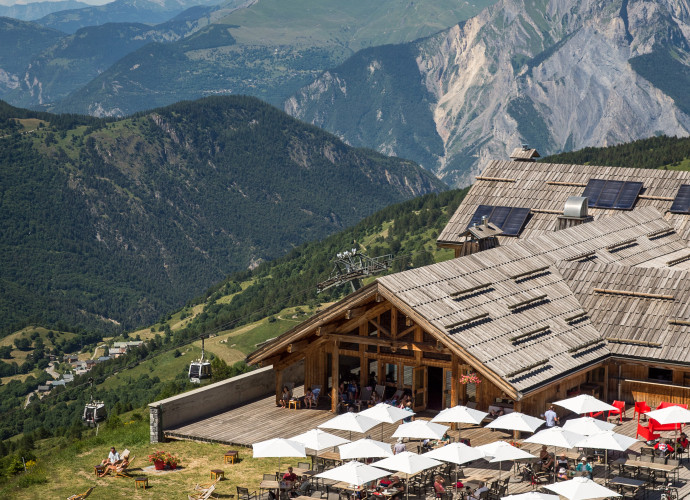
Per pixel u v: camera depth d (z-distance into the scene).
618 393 38.81
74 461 34.31
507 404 35.66
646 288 40.72
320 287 70.06
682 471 30.06
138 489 30.25
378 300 35.53
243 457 33.66
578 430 29.20
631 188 56.91
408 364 37.50
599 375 39.34
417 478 29.64
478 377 35.78
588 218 54.00
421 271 37.41
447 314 35.16
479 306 37.00
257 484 30.48
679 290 39.88
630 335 38.66
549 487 24.84
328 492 28.03
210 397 39.09
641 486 27.52
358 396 38.84
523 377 33.41
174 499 29.19
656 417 30.14
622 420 36.28
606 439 27.52
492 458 30.48
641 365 38.12
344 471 25.75
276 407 39.78
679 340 37.41
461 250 54.44
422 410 37.62
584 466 28.98
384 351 38.03
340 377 40.00
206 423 37.47
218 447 34.81
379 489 28.42
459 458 26.61
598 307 40.72
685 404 37.09
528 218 57.81
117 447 36.00
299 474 29.80
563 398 37.25
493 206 59.53
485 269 40.25
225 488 30.11
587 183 59.12
